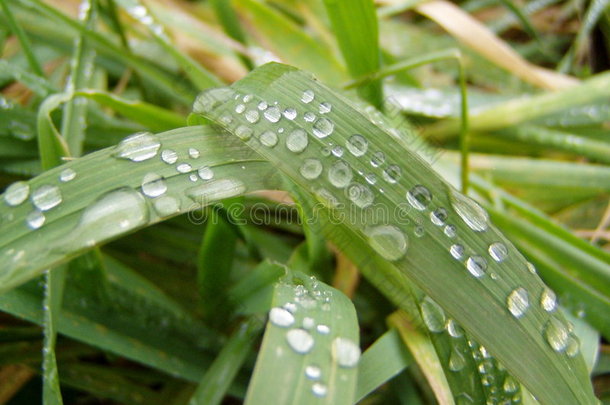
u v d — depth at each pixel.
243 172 0.16
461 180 0.20
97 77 0.22
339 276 0.19
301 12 0.27
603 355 0.18
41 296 0.17
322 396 0.15
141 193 0.15
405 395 0.18
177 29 0.22
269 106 0.16
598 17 0.25
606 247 0.20
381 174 0.16
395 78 0.24
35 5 0.20
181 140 0.16
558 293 0.18
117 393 0.18
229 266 0.18
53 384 0.16
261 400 0.14
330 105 0.16
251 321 0.18
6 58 0.23
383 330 0.19
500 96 0.24
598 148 0.22
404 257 0.15
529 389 0.15
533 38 0.28
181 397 0.18
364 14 0.18
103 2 0.23
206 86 0.20
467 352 0.16
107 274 0.18
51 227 0.15
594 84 0.22
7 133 0.18
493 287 0.15
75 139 0.19
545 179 0.21
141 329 0.18
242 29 0.23
